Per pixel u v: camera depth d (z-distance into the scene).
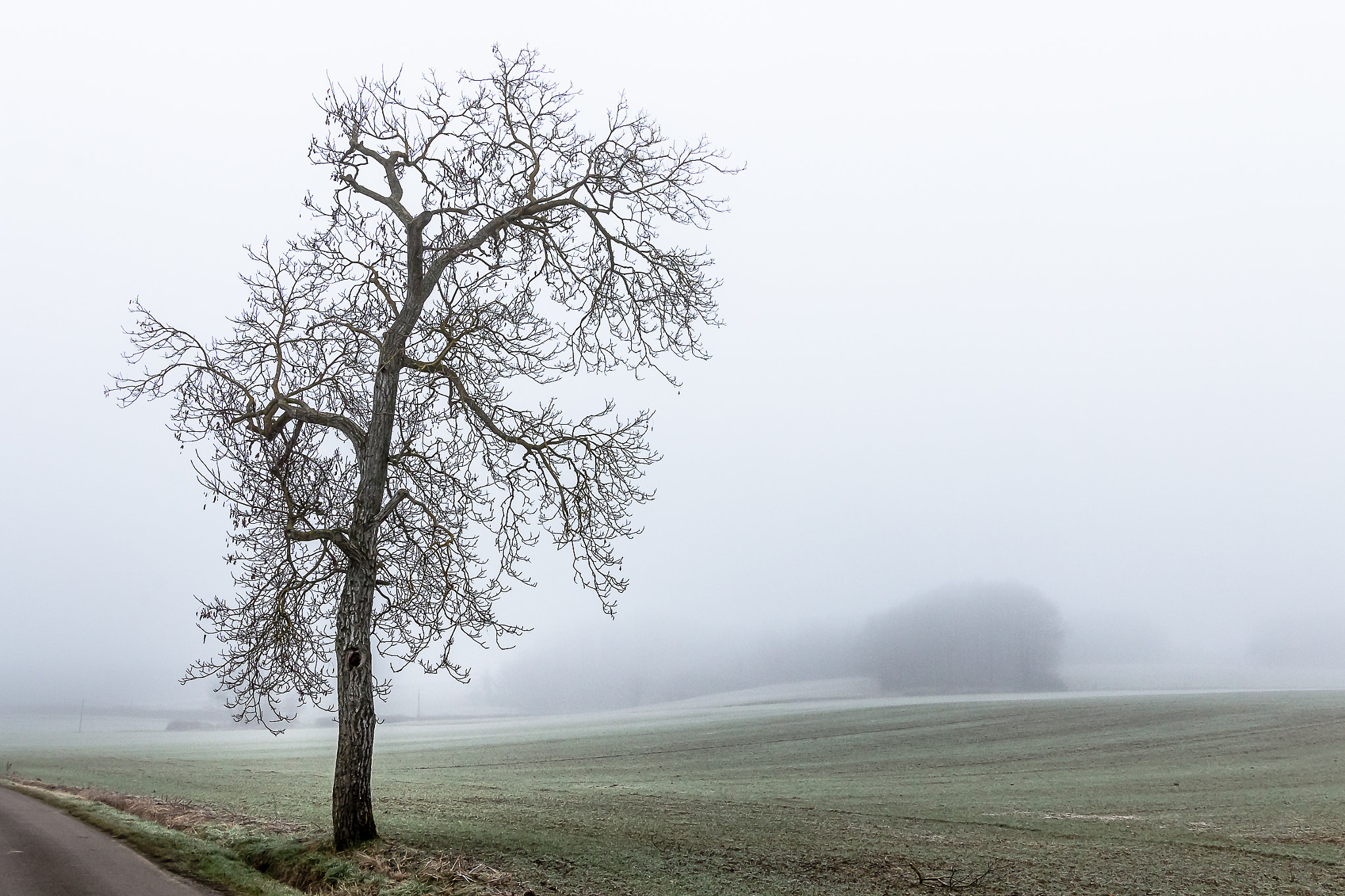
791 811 23.12
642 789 29.91
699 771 40.59
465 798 24.16
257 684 14.02
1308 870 16.05
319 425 15.65
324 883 11.55
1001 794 28.70
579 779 35.41
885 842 17.95
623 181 15.90
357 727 13.62
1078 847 17.91
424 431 16.92
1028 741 52.19
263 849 13.53
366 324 15.96
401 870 11.85
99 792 22.31
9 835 14.91
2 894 10.41
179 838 14.58
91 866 12.19
